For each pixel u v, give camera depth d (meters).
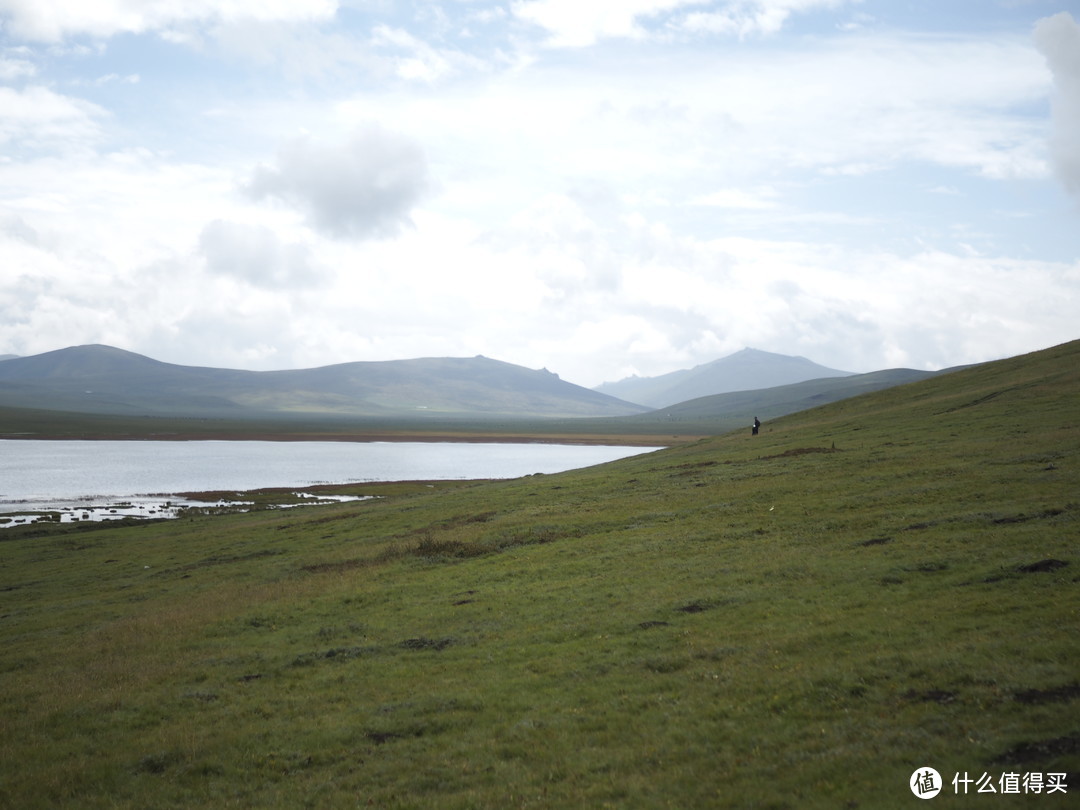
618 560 36.38
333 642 28.25
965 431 63.59
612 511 50.66
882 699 16.67
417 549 44.88
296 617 32.66
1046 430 56.91
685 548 36.78
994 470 42.88
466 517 57.94
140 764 18.62
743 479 56.16
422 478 158.38
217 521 82.25
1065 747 13.09
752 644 21.89
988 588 23.30
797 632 22.20
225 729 20.48
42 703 24.00
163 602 40.62
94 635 33.69
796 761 14.66
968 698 15.78
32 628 37.81
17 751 20.03
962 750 13.78
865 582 26.27
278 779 17.36
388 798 15.63
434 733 18.97
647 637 24.14
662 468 73.31
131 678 25.86
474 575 37.12
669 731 17.03
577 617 27.55
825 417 104.50
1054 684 15.53
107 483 144.00
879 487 44.03
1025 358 106.88
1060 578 22.75
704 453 84.06
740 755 15.36
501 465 197.25
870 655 19.23
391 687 22.66
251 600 36.84
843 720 16.03
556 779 15.59
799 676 18.72
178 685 24.86
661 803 13.84
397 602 33.44
